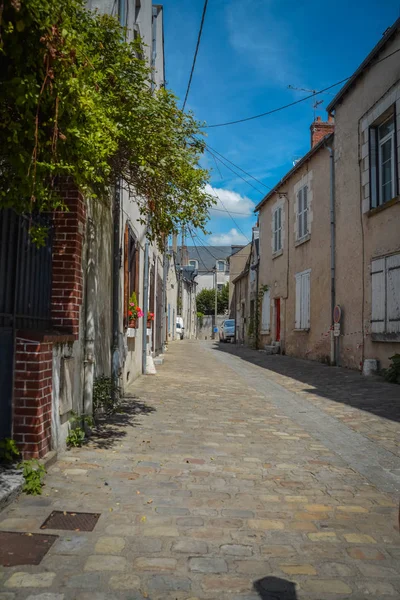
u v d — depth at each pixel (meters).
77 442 5.21
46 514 3.54
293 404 8.21
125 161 5.36
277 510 3.79
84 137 3.41
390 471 4.79
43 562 2.89
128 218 8.91
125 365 8.91
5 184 3.39
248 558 3.03
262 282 22.25
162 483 4.25
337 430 6.37
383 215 11.11
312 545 3.23
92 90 3.67
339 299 13.43
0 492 3.65
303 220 16.58
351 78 12.34
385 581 2.82
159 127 4.98
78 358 5.54
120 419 6.62
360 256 12.20
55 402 4.76
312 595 2.66
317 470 4.78
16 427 4.30
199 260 66.31
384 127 11.60
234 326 32.97
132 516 3.56
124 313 8.59
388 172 11.44
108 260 7.28
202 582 2.75
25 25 2.73
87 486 4.10
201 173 5.44
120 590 2.63
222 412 7.39
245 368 13.84
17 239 4.30
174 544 3.17
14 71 2.98
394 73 10.66
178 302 40.28
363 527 3.53
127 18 8.23
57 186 5.05
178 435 5.89
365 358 11.90
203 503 3.86
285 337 18.58
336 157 13.71
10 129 3.06
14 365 4.30
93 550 3.05
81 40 3.24
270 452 5.33
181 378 11.25
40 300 4.89
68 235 5.17
